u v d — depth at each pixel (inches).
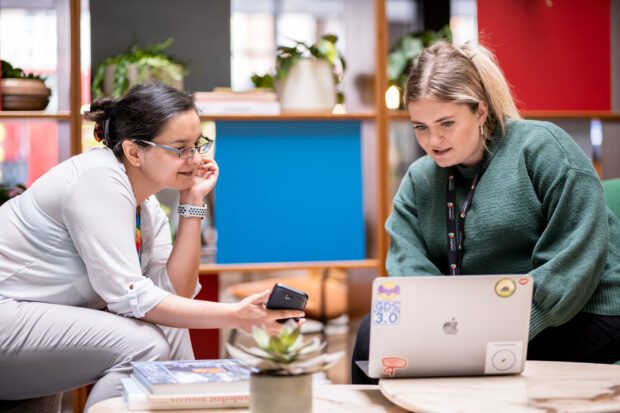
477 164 88.9
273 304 75.5
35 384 84.0
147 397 63.6
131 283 81.4
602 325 83.3
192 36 144.8
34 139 153.1
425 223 92.9
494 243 86.8
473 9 159.9
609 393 61.0
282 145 139.7
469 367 66.7
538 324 78.5
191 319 79.4
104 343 81.4
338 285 168.6
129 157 85.7
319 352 58.0
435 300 65.0
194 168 87.8
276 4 175.9
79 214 82.2
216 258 138.3
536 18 143.9
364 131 148.3
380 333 65.1
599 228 80.7
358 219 141.4
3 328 81.7
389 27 154.1
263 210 139.3
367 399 66.2
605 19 145.4
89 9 141.9
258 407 55.6
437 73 82.7
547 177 83.8
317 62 140.2
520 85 143.7
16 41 147.9
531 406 57.4
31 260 85.0
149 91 86.1
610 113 143.3
